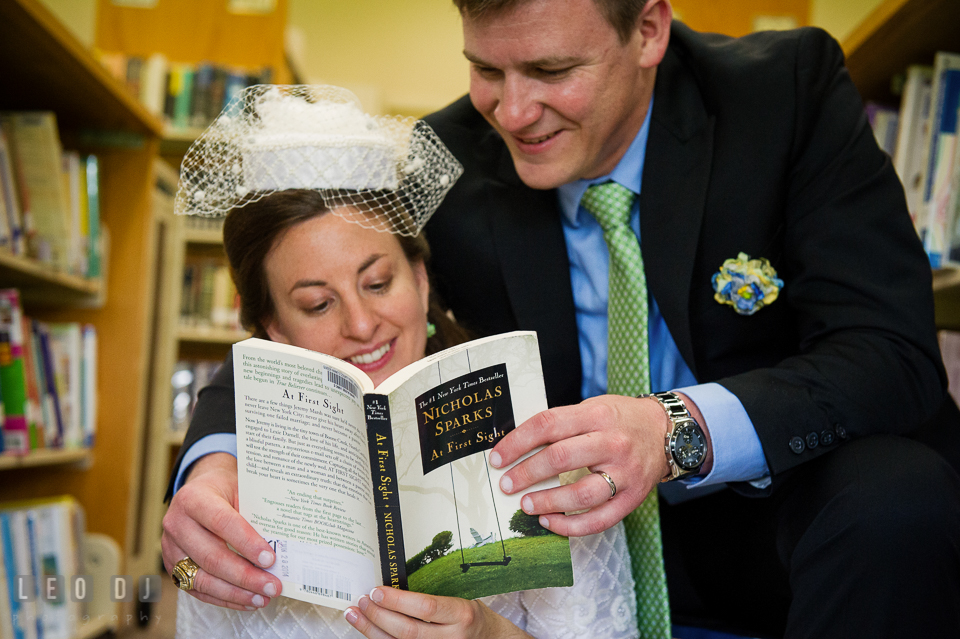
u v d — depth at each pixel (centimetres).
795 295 123
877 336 111
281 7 361
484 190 142
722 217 125
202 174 120
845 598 93
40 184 230
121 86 239
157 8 362
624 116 119
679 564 139
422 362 85
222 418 123
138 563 281
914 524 92
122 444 262
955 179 165
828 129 125
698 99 132
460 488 84
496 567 84
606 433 87
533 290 136
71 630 219
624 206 130
